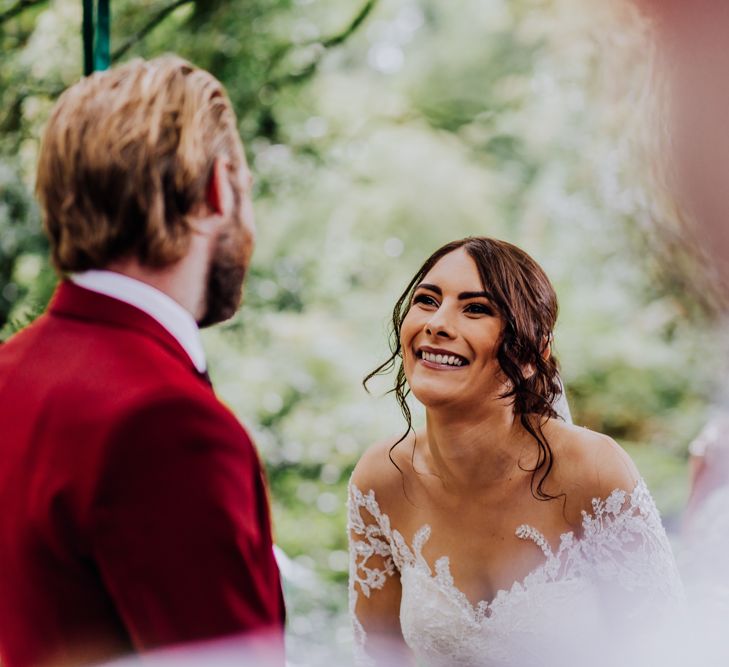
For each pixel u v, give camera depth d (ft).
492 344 6.91
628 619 7.42
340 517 24.59
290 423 25.04
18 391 3.91
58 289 4.17
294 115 24.04
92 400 3.67
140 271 3.92
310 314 25.68
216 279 4.06
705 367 24.89
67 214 3.86
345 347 25.48
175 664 3.45
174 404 3.62
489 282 6.87
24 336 4.15
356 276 26.43
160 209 3.78
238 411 24.26
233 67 21.58
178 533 3.51
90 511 3.54
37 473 3.71
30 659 3.82
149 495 3.52
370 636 8.80
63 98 3.95
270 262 24.98
